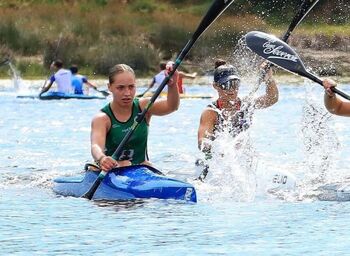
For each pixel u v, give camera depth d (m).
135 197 25.55
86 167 27.38
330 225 21.75
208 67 107.31
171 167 33.62
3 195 26.78
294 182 27.33
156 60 107.88
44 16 121.56
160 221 22.27
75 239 20.08
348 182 28.75
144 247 19.23
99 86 94.25
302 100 67.81
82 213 23.47
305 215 23.20
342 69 101.56
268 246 19.31
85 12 128.88
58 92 73.88
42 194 26.92
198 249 19.03
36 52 109.12
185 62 109.00
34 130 48.28
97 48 109.06
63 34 112.12
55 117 56.84
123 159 27.27
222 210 23.98
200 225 21.72
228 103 29.72
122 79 26.52
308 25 116.25
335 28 114.94
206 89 86.00
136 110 27.11
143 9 139.62
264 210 23.98
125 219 22.55
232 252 18.73
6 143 42.25
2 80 96.94
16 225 21.78
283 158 35.69
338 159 33.59
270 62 30.14
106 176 26.33
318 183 28.72
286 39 34.03
